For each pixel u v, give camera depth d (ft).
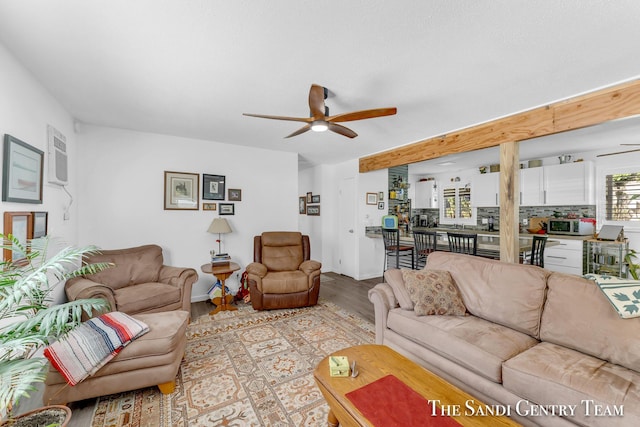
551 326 5.85
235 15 4.79
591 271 13.55
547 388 4.47
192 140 13.04
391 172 18.31
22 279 4.09
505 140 9.62
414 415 3.91
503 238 9.65
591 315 5.41
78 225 10.69
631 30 5.11
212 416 5.61
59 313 4.28
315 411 5.77
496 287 7.03
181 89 7.72
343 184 18.28
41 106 7.54
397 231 14.74
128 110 9.38
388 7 4.58
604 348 5.06
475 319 7.00
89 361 5.49
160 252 11.26
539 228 16.48
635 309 5.00
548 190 15.85
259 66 6.47
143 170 12.00
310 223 20.43
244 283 13.11
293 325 10.09
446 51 5.85
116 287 9.75
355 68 6.53
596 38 5.37
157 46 5.73
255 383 6.68
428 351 6.50
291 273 12.25
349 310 11.71
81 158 10.79
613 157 14.11
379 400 4.21
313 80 7.10
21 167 6.41
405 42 5.54
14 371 3.44
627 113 7.11
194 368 7.32
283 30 5.19
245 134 12.20
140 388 6.42
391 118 9.84
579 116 7.93
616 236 12.81
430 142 12.29
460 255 8.45
